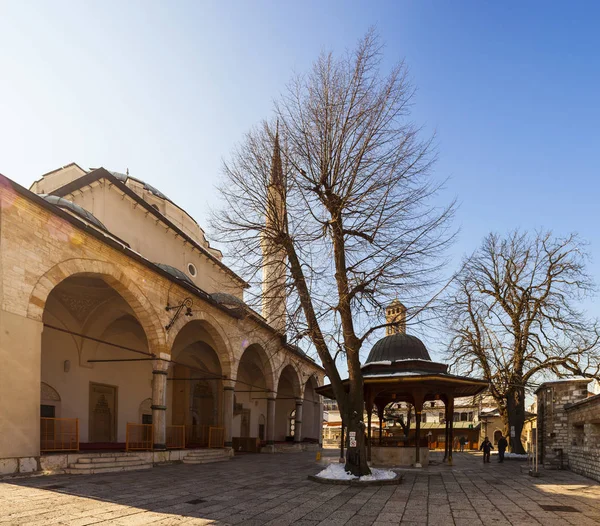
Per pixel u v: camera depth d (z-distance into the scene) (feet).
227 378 79.30
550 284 92.63
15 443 38.14
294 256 52.65
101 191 70.59
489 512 32.45
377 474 48.98
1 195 38.14
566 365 89.04
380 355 75.15
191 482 43.83
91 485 37.45
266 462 72.18
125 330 71.51
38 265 41.55
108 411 69.51
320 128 52.37
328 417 262.26
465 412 193.06
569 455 65.77
